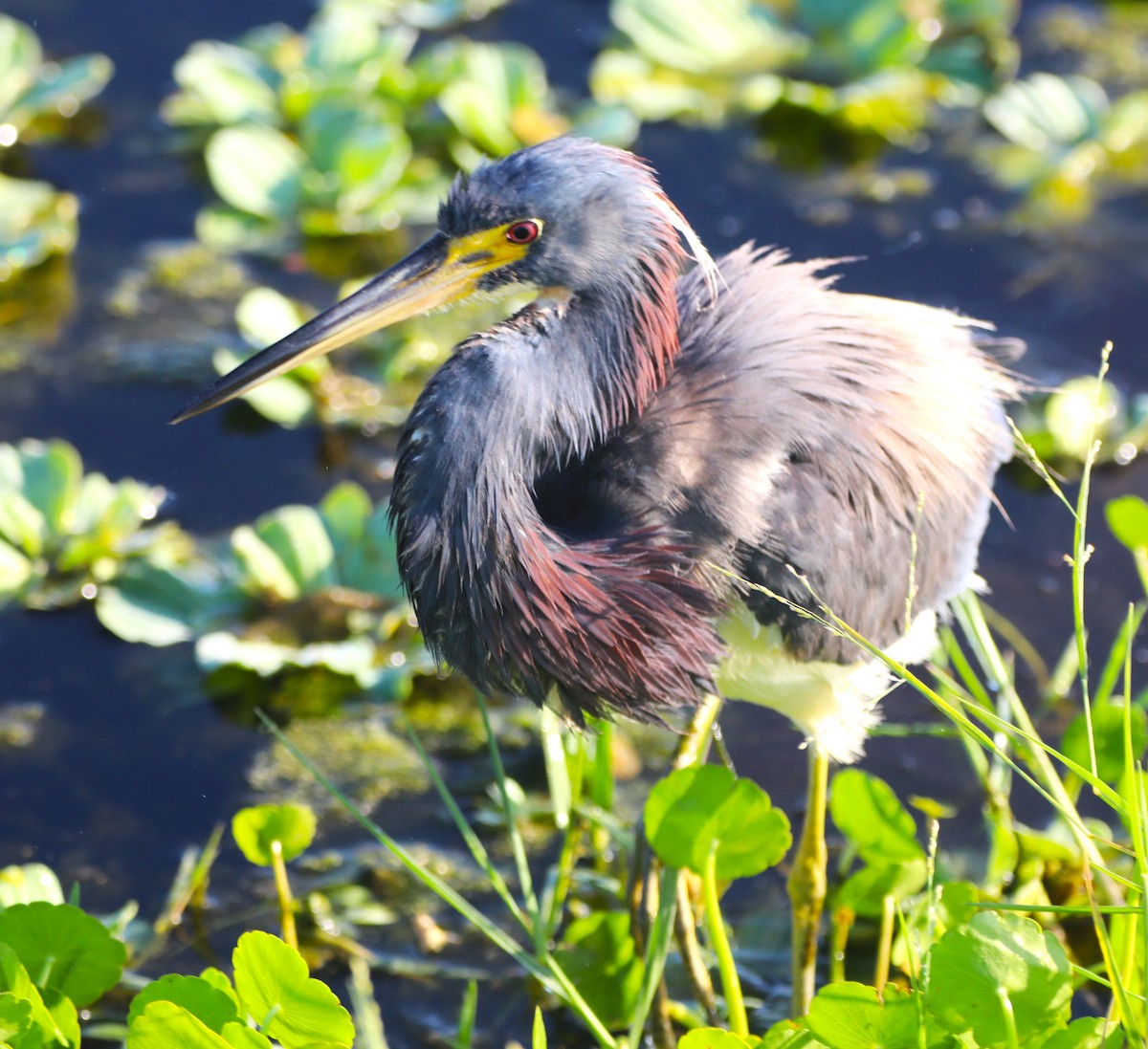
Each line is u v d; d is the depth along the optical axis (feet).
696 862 24.44
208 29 51.31
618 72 48.98
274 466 37.83
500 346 24.41
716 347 27.25
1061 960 21.38
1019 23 53.42
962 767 32.50
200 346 40.57
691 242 25.67
